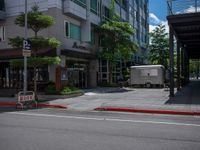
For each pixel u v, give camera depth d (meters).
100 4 34.88
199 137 8.15
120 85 36.41
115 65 37.97
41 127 9.73
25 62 17.56
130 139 7.87
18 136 8.25
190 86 36.38
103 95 23.23
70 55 26.88
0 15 27.80
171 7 20.02
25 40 17.50
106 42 32.50
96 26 32.94
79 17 29.06
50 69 25.47
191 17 19.03
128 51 33.25
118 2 42.88
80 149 6.80
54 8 26.00
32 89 24.98
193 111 13.38
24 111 14.66
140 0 59.69
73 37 29.08
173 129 9.38
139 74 36.34
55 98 20.61
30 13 18.95
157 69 35.50
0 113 13.77
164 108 14.48
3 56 24.84
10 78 27.83
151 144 7.30
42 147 6.99
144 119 11.69
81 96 22.36
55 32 25.83
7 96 22.53
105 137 8.12
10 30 28.19
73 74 30.02
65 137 8.11
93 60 33.94
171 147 7.02
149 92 26.58
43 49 23.39
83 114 13.38
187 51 40.12
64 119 11.67
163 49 46.88
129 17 49.31
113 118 11.97
